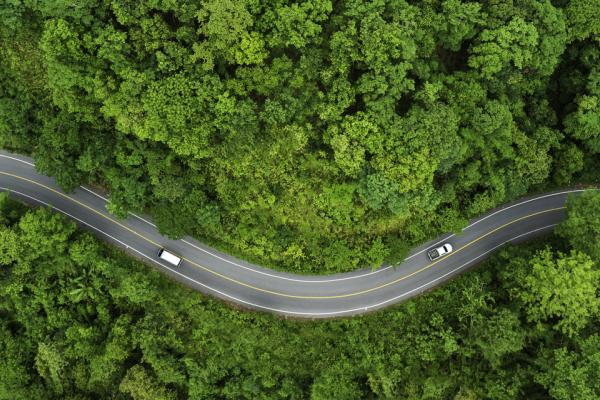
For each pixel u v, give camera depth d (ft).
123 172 186.19
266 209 194.49
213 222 189.57
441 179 187.73
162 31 153.69
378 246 194.49
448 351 190.60
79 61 158.51
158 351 196.65
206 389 198.08
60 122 181.16
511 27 167.94
